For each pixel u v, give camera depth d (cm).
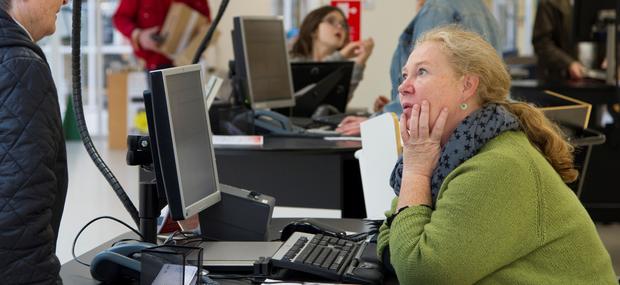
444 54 204
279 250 226
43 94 191
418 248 192
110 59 1019
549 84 632
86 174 783
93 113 1013
